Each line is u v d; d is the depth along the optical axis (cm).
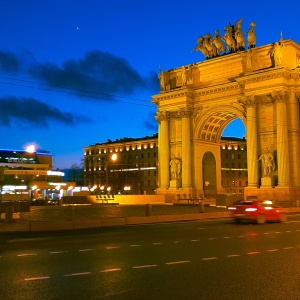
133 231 2572
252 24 5778
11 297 946
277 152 5212
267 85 5288
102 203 6625
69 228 2836
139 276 1152
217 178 6400
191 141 6122
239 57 5700
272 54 5378
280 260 1392
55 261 1407
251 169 5394
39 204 6719
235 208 3152
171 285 1045
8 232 2584
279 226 2797
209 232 2397
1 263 1376
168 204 5866
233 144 13000
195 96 6125
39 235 2436
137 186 12706
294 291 977
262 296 937
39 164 11950
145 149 13038
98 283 1072
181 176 6147
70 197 6856
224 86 5759
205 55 6247
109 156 13950
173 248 1708
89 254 1563
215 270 1228
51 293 978
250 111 5419
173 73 6419
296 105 5319
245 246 1750
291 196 5081
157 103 6500
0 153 11644
